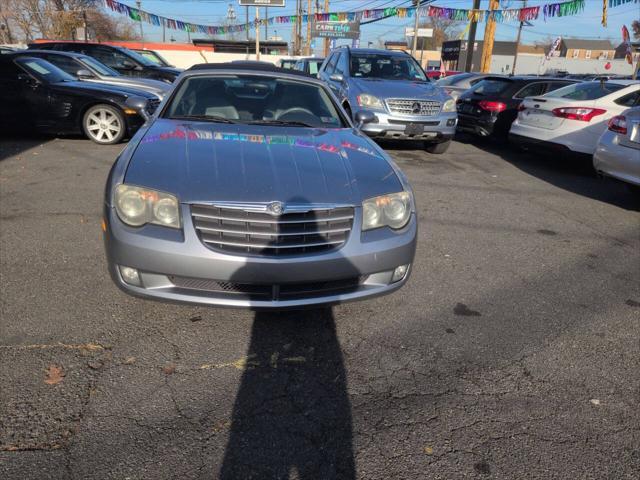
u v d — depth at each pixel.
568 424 2.35
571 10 12.20
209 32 20.81
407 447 2.15
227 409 2.32
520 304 3.49
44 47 13.84
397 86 8.21
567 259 4.37
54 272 3.55
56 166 6.61
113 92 8.19
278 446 2.12
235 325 3.01
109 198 2.69
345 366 2.70
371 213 2.80
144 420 2.22
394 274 2.92
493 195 6.44
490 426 2.31
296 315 3.17
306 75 4.61
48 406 2.26
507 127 9.66
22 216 4.66
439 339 3.00
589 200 6.43
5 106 8.13
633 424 2.37
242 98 4.19
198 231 2.57
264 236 2.58
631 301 3.62
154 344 2.78
